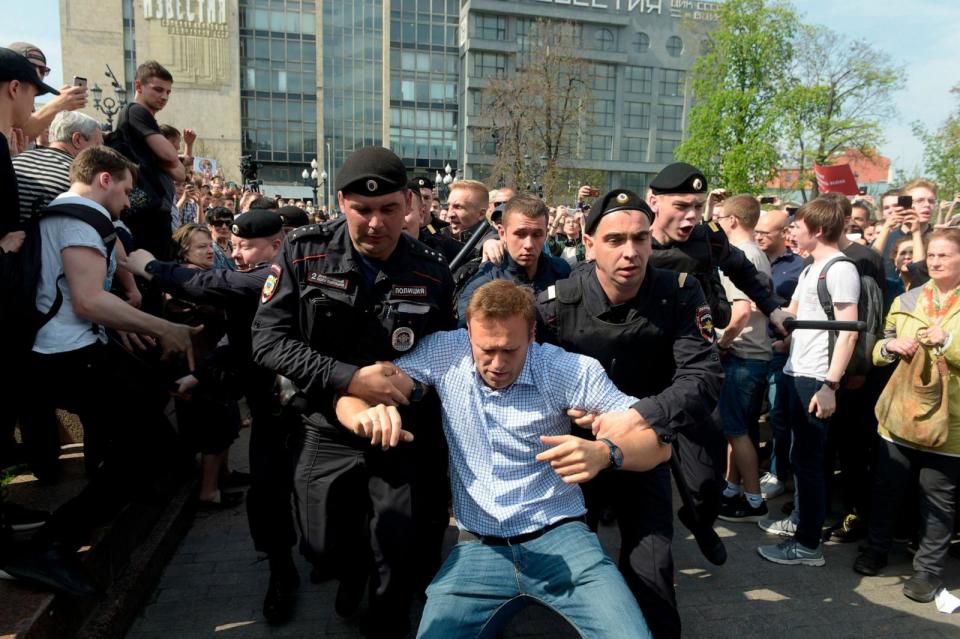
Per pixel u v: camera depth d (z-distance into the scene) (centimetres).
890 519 322
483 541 210
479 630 200
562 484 214
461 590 201
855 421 381
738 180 3052
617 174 5266
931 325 301
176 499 363
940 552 300
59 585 221
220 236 521
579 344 239
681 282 238
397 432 199
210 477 386
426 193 475
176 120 4403
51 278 237
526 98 3062
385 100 4956
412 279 229
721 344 352
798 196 3612
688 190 308
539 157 3088
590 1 5000
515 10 4869
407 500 231
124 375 250
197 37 4378
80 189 255
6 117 249
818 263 338
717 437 312
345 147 4928
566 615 197
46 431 311
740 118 3088
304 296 220
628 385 245
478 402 214
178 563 327
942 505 298
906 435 302
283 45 4684
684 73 5291
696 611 293
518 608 210
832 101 2992
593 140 5159
